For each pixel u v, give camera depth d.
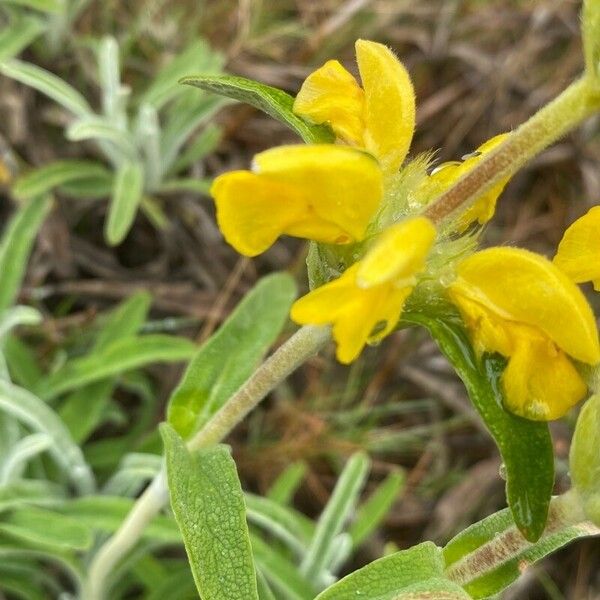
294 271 0.30
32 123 0.30
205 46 0.29
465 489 0.29
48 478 0.24
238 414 0.15
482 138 0.34
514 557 0.14
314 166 0.11
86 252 0.30
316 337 0.14
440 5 0.35
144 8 0.32
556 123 0.11
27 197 0.27
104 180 0.29
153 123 0.28
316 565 0.23
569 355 0.12
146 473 0.23
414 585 0.12
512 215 0.34
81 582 0.21
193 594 0.23
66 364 0.25
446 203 0.12
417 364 0.31
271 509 0.23
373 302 0.11
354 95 0.14
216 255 0.31
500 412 0.12
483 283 0.12
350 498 0.23
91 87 0.31
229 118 0.32
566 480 0.29
